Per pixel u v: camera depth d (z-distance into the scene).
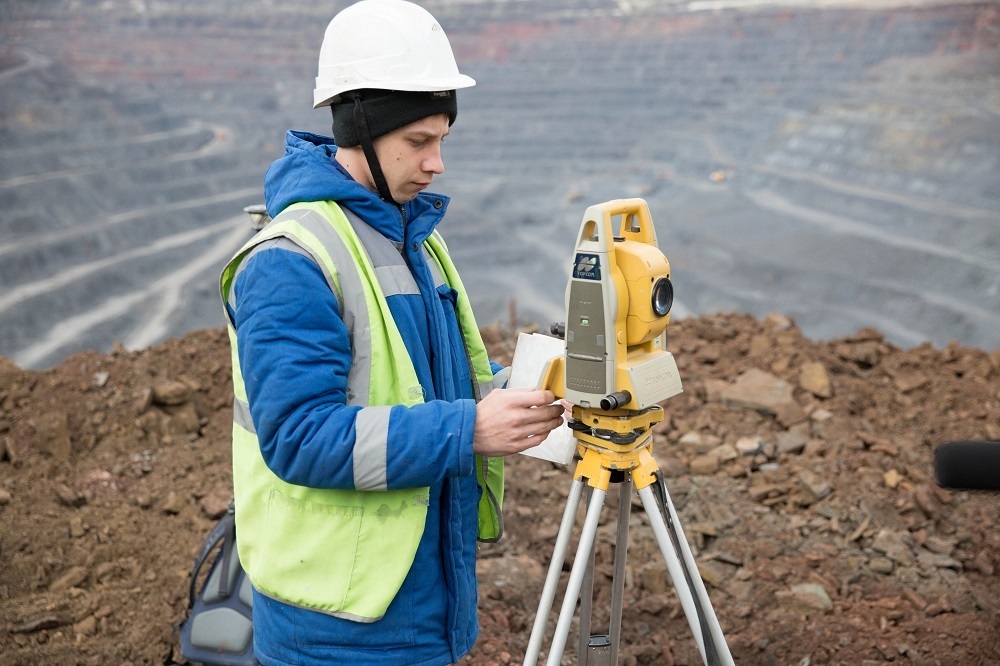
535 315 132.25
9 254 132.38
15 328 116.31
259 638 1.52
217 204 173.75
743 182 192.00
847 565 2.89
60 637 2.55
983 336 109.94
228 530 2.16
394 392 1.41
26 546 2.93
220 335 4.30
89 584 2.81
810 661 2.47
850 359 4.48
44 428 3.59
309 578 1.41
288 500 1.42
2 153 164.62
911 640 2.52
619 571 1.80
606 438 1.55
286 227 1.34
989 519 3.19
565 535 1.63
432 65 1.36
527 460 3.62
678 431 3.79
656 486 1.64
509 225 177.12
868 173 181.62
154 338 115.56
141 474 3.45
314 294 1.30
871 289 125.44
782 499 3.26
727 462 3.54
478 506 1.75
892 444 3.59
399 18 1.36
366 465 1.28
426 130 1.38
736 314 5.01
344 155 1.45
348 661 1.43
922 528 3.12
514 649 2.53
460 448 1.30
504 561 2.94
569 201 188.62
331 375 1.30
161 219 159.88
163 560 2.93
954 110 194.62
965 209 150.50
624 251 1.46
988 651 2.45
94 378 3.91
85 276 133.00
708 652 1.68
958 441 1.43
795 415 3.79
